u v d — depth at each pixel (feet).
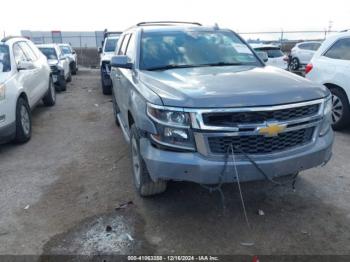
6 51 21.26
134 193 13.32
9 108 18.10
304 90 10.48
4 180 15.06
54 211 12.28
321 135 11.07
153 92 10.83
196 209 12.04
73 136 21.49
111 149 18.71
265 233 10.61
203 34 16.19
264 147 10.04
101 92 40.19
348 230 10.65
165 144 10.16
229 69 13.33
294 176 11.51
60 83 40.42
